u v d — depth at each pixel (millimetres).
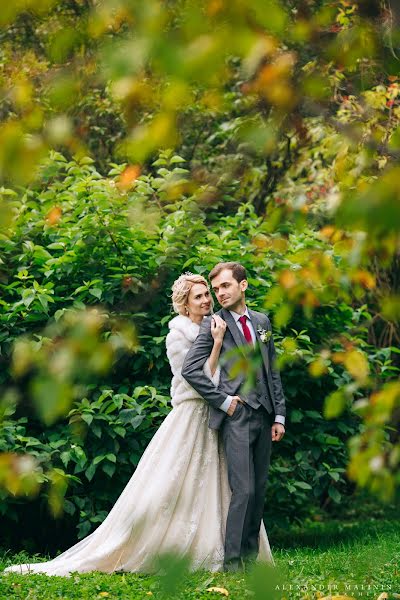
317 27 1650
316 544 6844
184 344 4977
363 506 10234
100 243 6254
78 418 5582
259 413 4785
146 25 1115
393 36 1610
